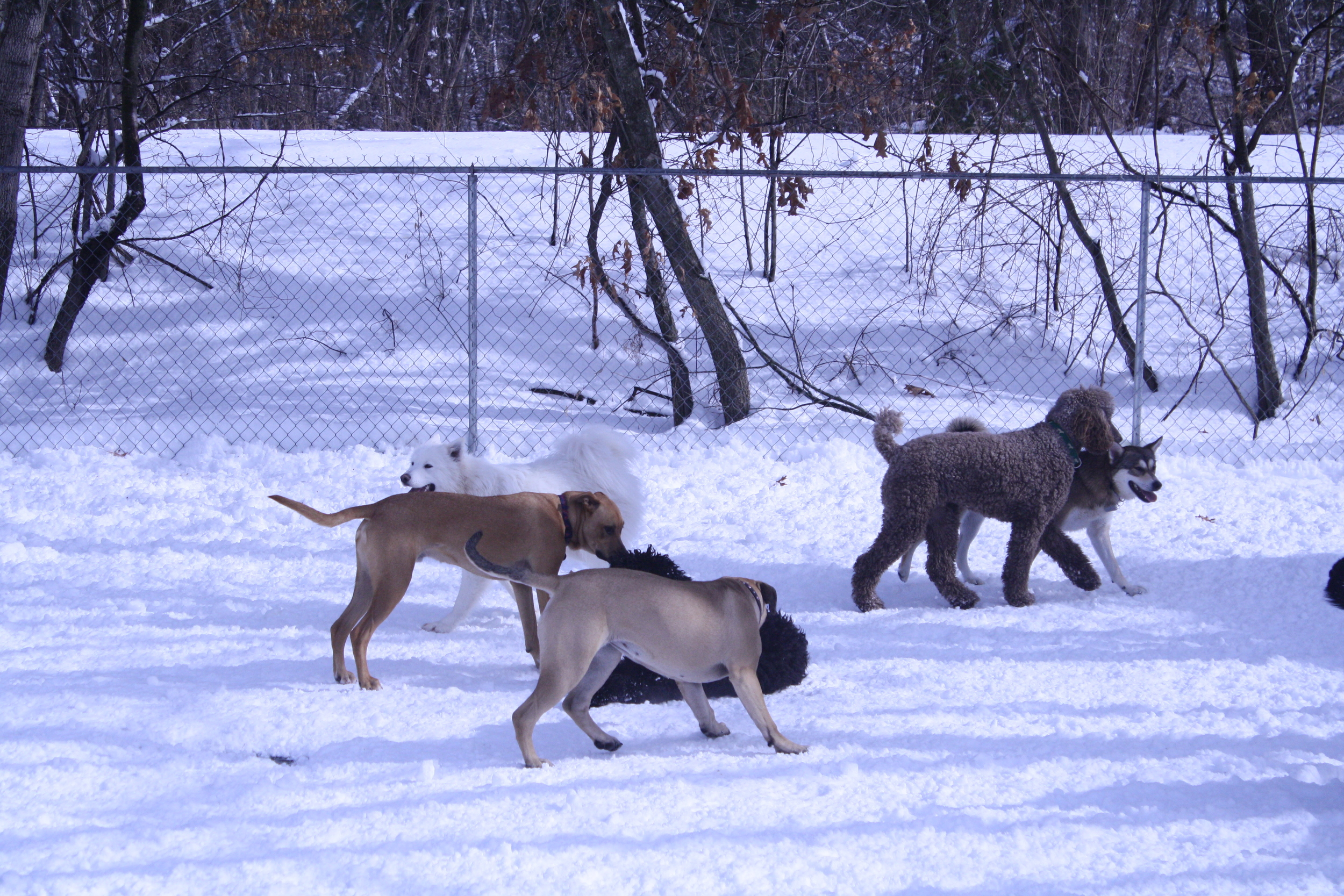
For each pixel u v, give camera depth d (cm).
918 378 1030
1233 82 975
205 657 441
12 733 344
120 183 1248
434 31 2234
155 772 317
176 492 730
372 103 1936
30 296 1059
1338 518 679
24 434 858
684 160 1045
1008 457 518
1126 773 317
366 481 756
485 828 276
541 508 439
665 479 780
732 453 838
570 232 1250
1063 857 261
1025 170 1182
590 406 972
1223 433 900
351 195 1320
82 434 862
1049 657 446
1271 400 939
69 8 1199
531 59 959
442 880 247
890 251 1234
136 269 1141
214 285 1127
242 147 1394
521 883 245
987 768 320
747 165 1257
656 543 639
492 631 498
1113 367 1056
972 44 1223
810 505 725
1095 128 1494
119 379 979
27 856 257
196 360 1013
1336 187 1222
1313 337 995
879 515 704
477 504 428
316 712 375
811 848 263
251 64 1455
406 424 891
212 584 554
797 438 881
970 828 275
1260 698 391
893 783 308
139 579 556
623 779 311
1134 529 668
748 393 938
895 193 1298
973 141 1166
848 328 1109
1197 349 1065
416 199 1215
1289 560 584
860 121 1124
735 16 1059
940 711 380
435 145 1492
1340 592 377
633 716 381
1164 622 498
